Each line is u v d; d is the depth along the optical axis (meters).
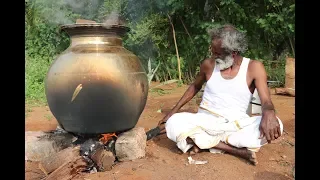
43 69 8.48
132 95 3.17
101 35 3.20
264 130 3.09
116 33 3.26
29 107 6.16
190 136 3.39
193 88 3.87
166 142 3.89
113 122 3.19
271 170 3.18
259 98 3.52
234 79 3.44
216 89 3.51
